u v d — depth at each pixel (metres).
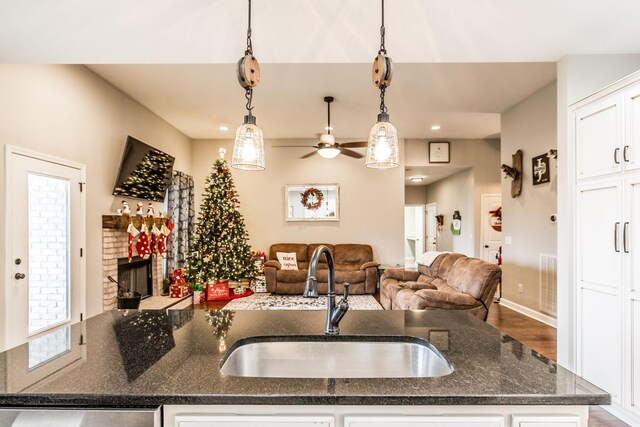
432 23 2.19
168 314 1.79
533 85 4.45
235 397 0.91
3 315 2.84
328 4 1.99
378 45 2.47
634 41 2.45
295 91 4.61
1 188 2.85
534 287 4.80
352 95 4.77
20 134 3.03
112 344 1.30
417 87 4.49
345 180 7.26
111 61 2.71
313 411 0.93
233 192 6.48
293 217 7.22
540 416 0.92
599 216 2.40
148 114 5.35
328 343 1.44
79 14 2.06
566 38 2.41
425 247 11.36
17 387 0.95
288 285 6.29
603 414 2.35
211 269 5.97
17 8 1.99
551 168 4.39
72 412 0.91
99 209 4.13
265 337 1.42
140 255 4.64
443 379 1.00
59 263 3.48
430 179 9.85
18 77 3.01
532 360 1.15
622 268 2.22
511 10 2.05
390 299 4.63
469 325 1.57
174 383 0.97
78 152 3.76
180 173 6.38
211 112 5.49
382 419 0.92
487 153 7.38
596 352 2.42
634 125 2.14
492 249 7.38
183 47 2.48
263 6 2.00
